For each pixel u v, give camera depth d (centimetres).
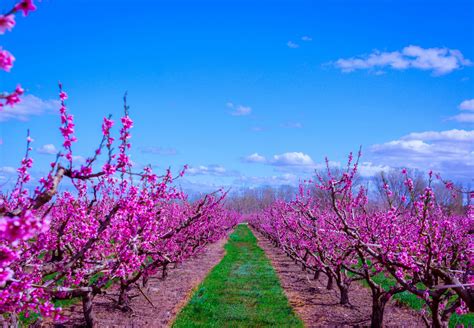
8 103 326
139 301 1415
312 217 1352
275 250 3381
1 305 501
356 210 1341
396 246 775
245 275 2039
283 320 1216
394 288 1039
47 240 730
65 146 467
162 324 1161
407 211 965
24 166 573
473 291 541
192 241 1970
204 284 1762
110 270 778
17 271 573
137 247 845
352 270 1138
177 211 1686
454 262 838
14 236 310
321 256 1410
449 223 827
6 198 594
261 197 10900
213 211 2191
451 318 1125
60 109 466
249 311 1321
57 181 429
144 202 688
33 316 1023
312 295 1584
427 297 671
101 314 1219
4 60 288
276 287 1720
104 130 499
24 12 281
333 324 1195
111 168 495
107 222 628
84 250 612
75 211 809
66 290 570
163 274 1858
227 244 3897
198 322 1187
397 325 1133
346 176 993
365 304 1436
